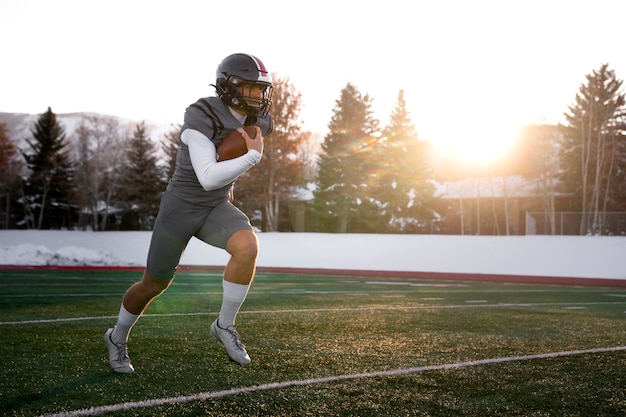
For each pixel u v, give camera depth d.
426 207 46.12
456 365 3.89
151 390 3.14
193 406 2.84
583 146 44.97
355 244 20.25
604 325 6.17
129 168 46.34
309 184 47.75
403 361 4.01
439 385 3.34
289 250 20.73
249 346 4.54
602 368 3.86
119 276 13.95
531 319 6.60
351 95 42.62
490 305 8.30
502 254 18.38
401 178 43.88
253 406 2.86
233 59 3.01
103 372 3.55
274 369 3.70
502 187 46.88
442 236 19.36
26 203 44.47
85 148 45.50
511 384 3.39
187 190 3.04
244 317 6.35
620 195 45.41
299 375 3.53
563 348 4.62
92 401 2.92
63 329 5.26
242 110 3.04
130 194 45.50
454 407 2.92
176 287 10.77
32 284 10.97
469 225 46.44
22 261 19.02
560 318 6.76
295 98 34.41
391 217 43.59
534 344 4.80
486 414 2.82
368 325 5.83
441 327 5.78
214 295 9.10
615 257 16.97
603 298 10.35
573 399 3.10
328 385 3.29
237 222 3.08
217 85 3.02
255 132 3.02
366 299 8.90
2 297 8.27
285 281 13.73
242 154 2.94
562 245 17.77
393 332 5.37
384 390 3.21
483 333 5.40
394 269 19.45
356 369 3.73
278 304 7.87
